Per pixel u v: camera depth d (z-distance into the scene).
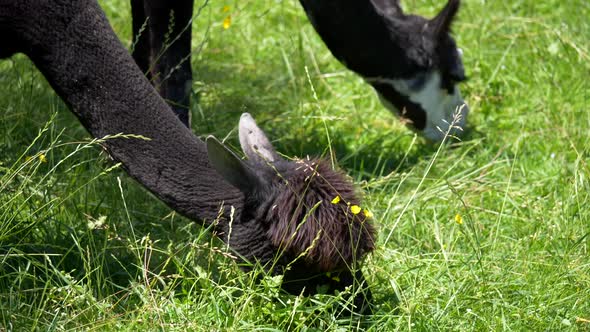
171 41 8.29
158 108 6.52
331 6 9.10
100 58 6.44
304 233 5.98
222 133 9.74
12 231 7.19
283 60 11.97
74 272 7.07
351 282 6.30
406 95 9.80
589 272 7.33
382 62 9.52
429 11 13.28
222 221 6.38
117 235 7.02
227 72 11.58
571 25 12.57
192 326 6.26
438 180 8.47
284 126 10.19
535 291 7.12
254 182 6.12
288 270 6.23
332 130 10.26
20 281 6.49
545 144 9.98
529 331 6.73
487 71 11.61
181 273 6.69
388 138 10.29
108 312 6.39
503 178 9.30
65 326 6.26
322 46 12.30
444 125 10.04
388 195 8.60
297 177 6.11
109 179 8.18
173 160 6.45
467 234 7.80
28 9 6.40
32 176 7.73
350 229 5.96
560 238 7.89
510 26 12.66
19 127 8.99
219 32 12.49
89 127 6.61
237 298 6.58
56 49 6.45
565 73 11.41
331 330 6.28
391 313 6.57
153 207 8.05
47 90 10.03
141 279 7.01
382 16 9.41
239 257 6.37
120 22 12.10
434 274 7.34
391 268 7.31
